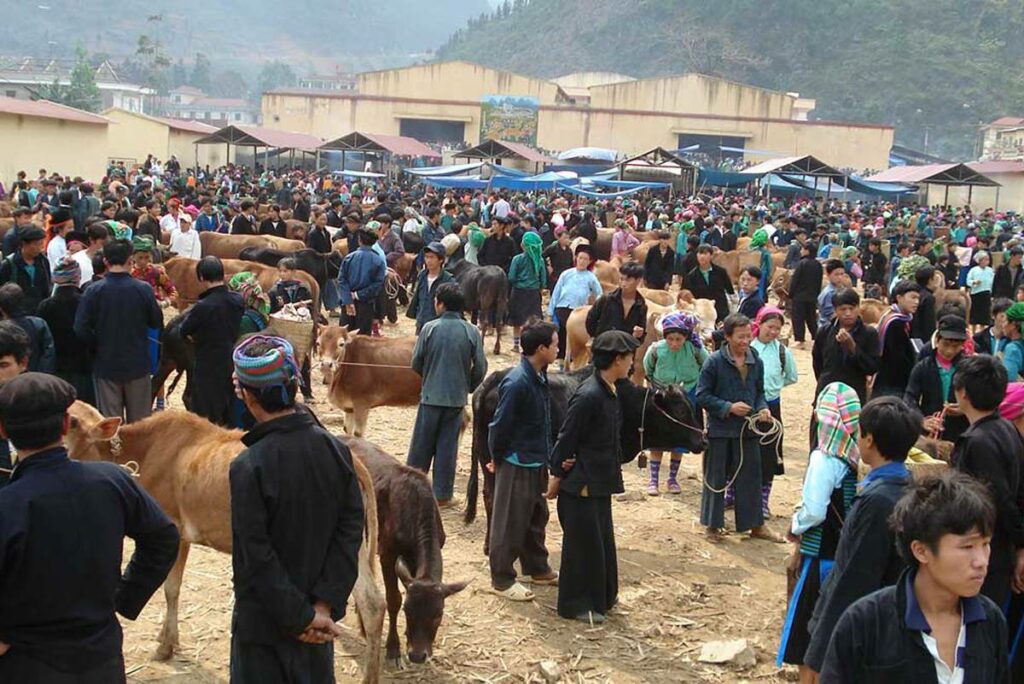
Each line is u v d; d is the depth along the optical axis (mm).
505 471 7590
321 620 4309
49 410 3904
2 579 3770
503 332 19203
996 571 5195
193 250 18938
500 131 69000
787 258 24516
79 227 21328
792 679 6582
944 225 39688
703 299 13914
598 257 28688
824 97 161500
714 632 7266
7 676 3777
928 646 3402
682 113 70625
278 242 20625
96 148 43406
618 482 7281
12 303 7828
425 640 5832
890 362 9125
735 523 9125
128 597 4230
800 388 16031
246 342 4457
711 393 8852
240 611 4309
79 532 3885
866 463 4855
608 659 6770
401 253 20125
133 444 6344
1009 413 5637
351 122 72438
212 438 6219
